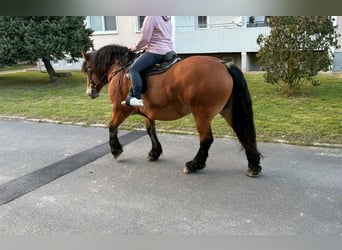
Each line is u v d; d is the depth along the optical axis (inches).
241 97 148.9
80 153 199.8
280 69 320.2
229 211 126.9
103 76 181.9
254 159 155.9
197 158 162.4
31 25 413.1
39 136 239.1
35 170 173.6
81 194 144.4
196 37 559.8
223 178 157.6
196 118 150.9
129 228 116.8
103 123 268.8
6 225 120.0
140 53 163.9
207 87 142.7
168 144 211.2
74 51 446.0
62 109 316.5
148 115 167.6
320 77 434.6
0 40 412.2
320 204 130.6
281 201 133.7
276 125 236.7
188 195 141.2
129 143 216.4
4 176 166.1
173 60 157.4
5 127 267.4
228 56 580.7
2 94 402.3
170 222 120.0
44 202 137.3
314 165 169.6
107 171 170.4
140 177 161.8
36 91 417.1
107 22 624.1
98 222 121.0
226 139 216.7
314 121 241.3
